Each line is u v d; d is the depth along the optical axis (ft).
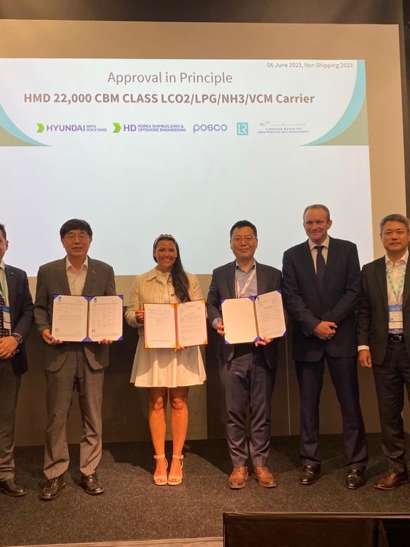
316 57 11.50
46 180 10.93
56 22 11.13
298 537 5.92
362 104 11.48
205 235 11.14
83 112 11.10
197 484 9.32
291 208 11.26
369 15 11.66
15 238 10.77
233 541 5.99
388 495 8.71
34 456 10.91
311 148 11.36
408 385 8.91
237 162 11.27
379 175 11.40
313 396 9.36
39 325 9.07
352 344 9.27
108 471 10.00
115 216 11.03
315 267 9.51
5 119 10.91
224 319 9.15
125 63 11.23
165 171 11.18
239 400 9.33
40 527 7.76
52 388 8.98
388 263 9.22
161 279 9.68
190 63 11.34
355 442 9.18
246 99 11.37
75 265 9.38
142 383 9.43
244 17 11.49
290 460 10.44
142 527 7.73
